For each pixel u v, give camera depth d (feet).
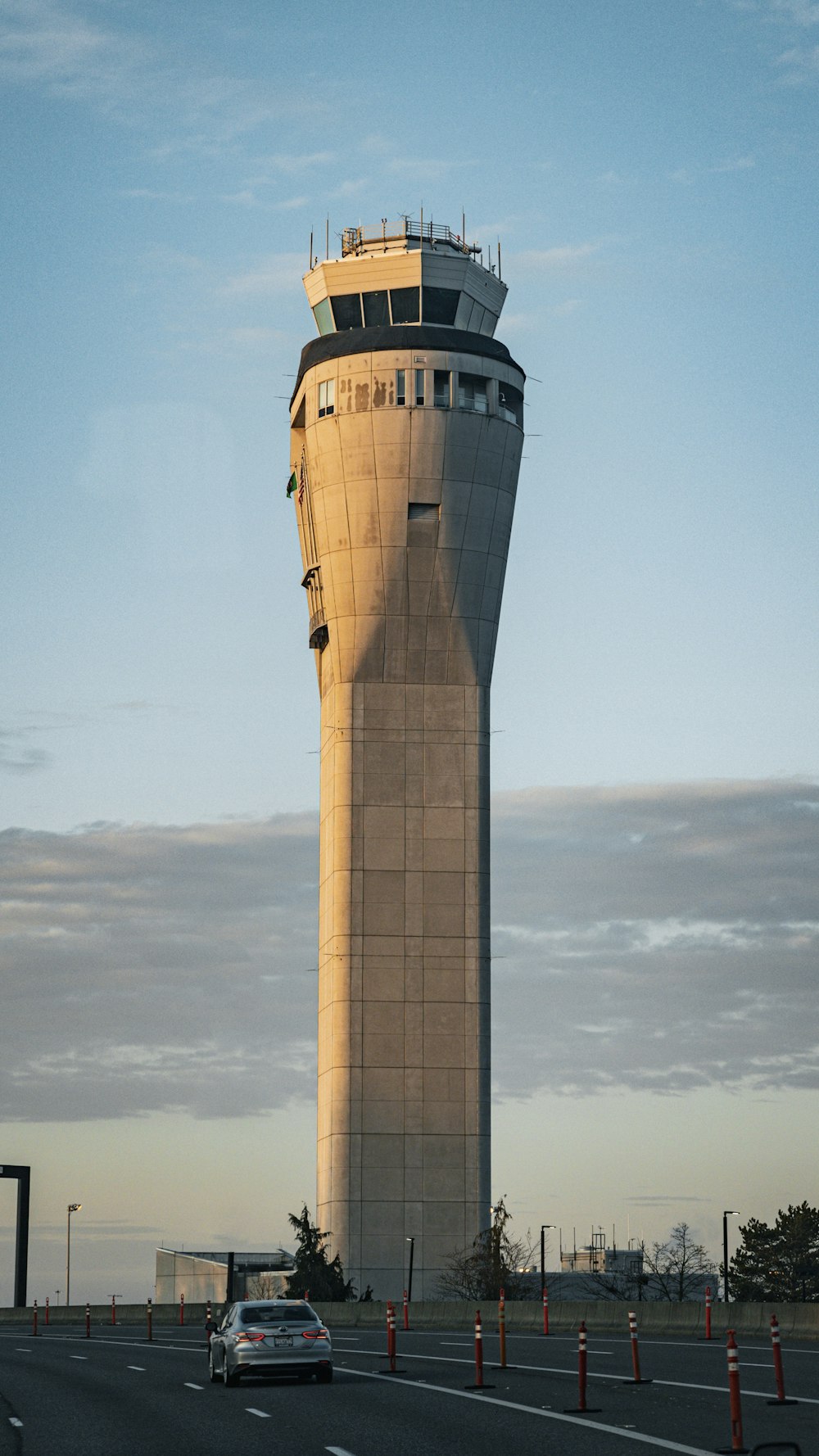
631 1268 463.01
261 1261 388.57
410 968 401.49
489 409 412.16
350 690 409.69
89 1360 175.83
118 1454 82.33
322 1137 404.98
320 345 421.18
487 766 411.54
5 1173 470.39
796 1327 170.50
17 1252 468.75
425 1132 394.52
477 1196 392.27
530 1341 182.80
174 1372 149.69
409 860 405.59
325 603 414.41
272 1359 124.98
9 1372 153.99
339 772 408.26
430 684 410.93
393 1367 134.62
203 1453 82.02
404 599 408.05
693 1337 181.47
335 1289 359.66
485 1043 400.67
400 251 429.79
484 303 428.15
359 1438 86.48
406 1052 397.80
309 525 422.41
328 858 415.64
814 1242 450.30
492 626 414.00
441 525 408.46
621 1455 75.31
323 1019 412.77
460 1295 378.12
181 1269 402.52
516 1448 79.66
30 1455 82.89
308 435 415.64
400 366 410.31
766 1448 56.49
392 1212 390.01
